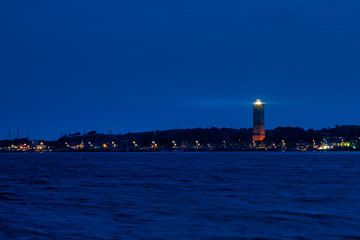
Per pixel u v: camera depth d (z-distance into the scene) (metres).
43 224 59.28
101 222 60.78
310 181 123.12
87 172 164.50
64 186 109.25
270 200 83.31
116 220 62.28
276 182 119.75
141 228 57.19
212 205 76.69
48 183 117.81
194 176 142.38
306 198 86.00
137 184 114.06
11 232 54.56
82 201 81.06
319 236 53.62
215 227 58.22
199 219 63.41
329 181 122.94
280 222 61.59
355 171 168.50
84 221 61.38
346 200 83.56
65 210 70.69
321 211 70.75
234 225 59.44
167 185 111.38
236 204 77.88
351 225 59.59
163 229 56.75
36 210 70.69
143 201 81.25
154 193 93.62
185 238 52.31
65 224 59.34
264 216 66.06
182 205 76.44
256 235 54.06
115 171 170.62
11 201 81.19
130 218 63.88
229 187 106.31
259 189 101.81
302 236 53.62
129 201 81.25
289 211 70.69
